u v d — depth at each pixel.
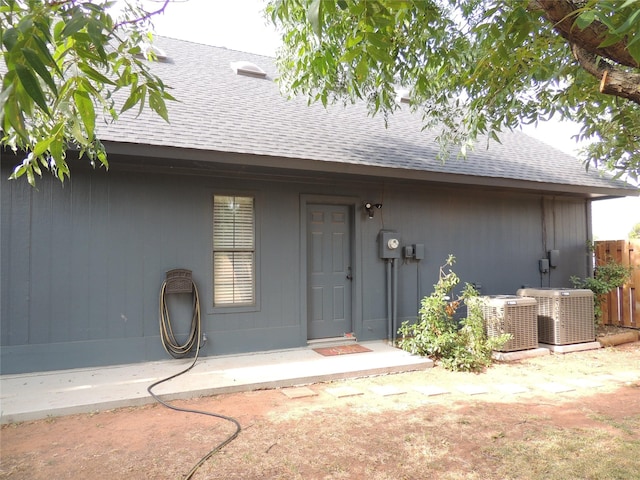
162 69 7.35
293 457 3.18
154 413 4.05
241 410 4.13
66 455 3.20
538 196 8.62
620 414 4.09
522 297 6.79
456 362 5.56
